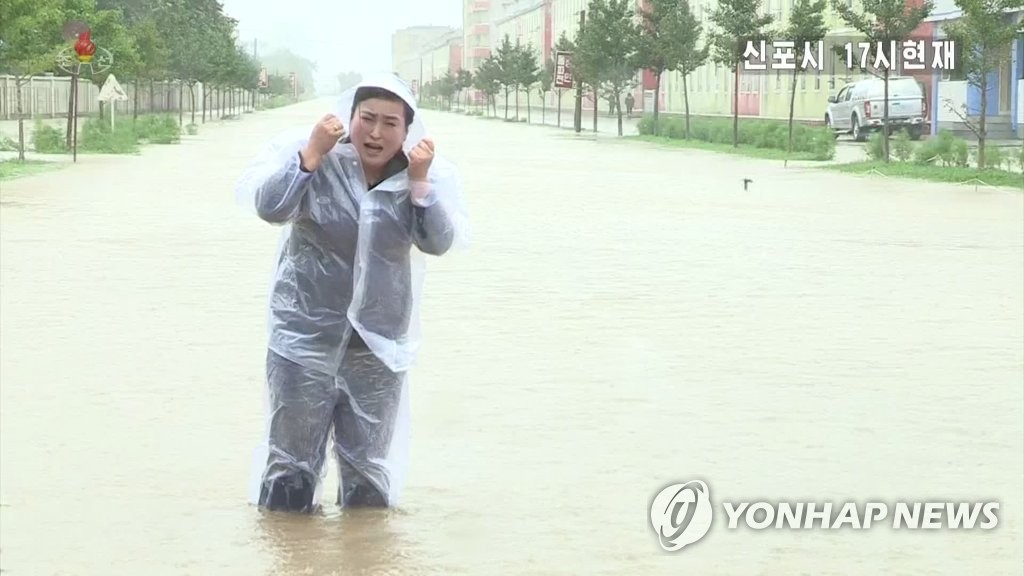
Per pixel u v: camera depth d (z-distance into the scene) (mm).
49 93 69562
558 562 5680
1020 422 8211
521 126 79438
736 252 16797
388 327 6082
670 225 20141
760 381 9297
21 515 6230
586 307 12359
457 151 46562
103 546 5809
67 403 8461
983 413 8438
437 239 6012
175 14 72812
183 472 6949
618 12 65000
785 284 14000
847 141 51750
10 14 30969
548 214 21859
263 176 5887
